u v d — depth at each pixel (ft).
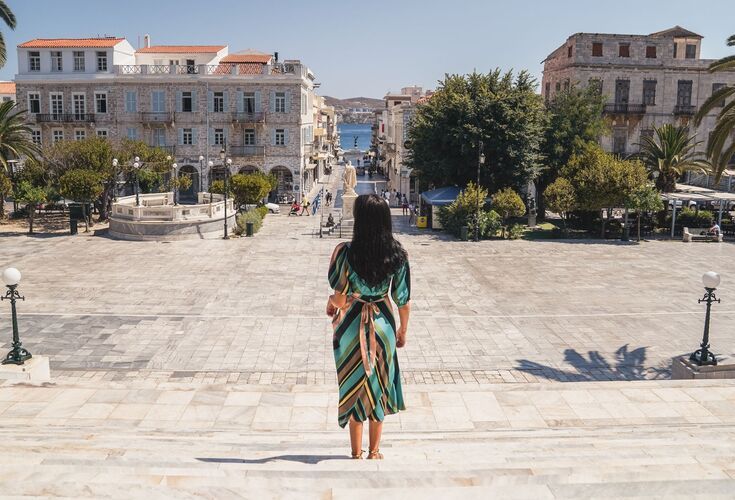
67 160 139.85
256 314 69.36
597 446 18.80
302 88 190.19
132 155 154.81
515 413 29.40
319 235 127.85
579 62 177.88
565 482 12.60
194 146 188.65
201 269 92.02
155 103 186.60
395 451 17.87
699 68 180.75
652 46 179.22
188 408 29.94
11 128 134.92
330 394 31.81
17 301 72.90
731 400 31.04
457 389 32.24
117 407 29.91
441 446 19.27
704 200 128.98
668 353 58.03
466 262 99.91
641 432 23.86
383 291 15.38
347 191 135.64
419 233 133.90
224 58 201.67
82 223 140.26
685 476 13.10
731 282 86.07
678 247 116.06
